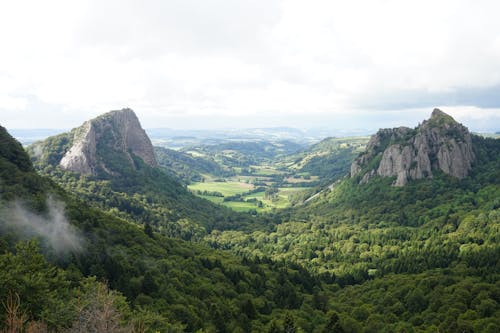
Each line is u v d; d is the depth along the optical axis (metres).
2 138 156.75
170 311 103.19
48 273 72.81
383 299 154.38
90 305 52.31
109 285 108.31
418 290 145.00
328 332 116.56
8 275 55.44
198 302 119.75
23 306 54.16
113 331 47.25
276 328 112.06
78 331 46.72
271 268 197.75
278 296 161.12
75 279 97.75
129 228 165.75
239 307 134.12
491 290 131.50
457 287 140.38
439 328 115.31
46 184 158.62
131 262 130.25
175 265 146.00
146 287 112.56
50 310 55.53
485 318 112.19
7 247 95.81
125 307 77.50
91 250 123.00
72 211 144.38
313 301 161.25
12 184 137.00
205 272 156.62
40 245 109.75
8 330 43.50
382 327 127.81
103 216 167.25
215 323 112.38
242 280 162.38
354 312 148.38
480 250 187.75
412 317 133.25
